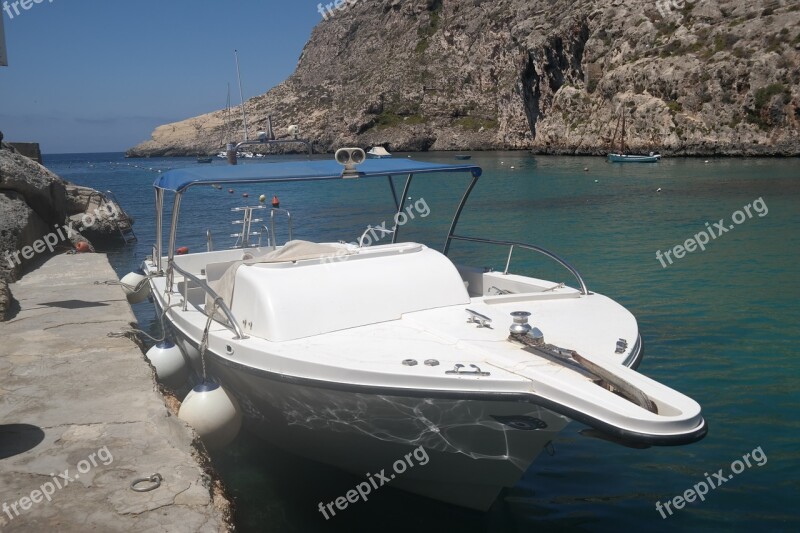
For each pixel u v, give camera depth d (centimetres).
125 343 602
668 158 4866
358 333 484
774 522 442
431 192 2995
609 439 364
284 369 445
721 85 4669
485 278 662
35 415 443
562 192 2850
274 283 499
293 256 563
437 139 9169
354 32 14362
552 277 1208
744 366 725
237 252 865
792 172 3316
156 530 313
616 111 5344
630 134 5222
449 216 2170
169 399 538
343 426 461
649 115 5050
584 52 5884
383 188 3184
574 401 373
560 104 6106
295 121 12225
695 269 1239
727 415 607
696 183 2995
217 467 536
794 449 539
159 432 419
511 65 8762
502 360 423
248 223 894
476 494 473
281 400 469
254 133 12794
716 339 820
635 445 351
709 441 561
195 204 2716
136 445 400
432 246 1594
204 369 534
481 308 534
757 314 923
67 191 1738
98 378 512
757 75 4481
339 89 12681
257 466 538
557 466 536
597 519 458
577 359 412
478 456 445
